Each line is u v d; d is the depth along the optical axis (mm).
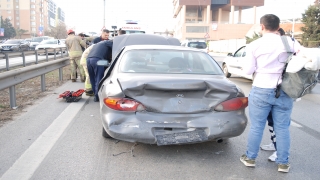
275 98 3816
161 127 4121
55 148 4691
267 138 5355
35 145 4801
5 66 12797
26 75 7898
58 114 6719
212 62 5293
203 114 4211
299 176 3932
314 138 5469
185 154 4574
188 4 85312
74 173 3877
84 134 5367
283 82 3715
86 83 8805
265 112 3936
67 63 12992
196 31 86188
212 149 4789
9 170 3920
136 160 4320
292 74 3637
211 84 4172
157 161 4305
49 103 7852
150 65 5031
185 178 3811
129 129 4082
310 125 6359
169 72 4879
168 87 4086
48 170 3945
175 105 4164
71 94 8000
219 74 4969
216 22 89562
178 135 4141
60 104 7742
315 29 42344
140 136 4070
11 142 4914
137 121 4098
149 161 4297
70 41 11602
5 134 5301
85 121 6191
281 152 3977
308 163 4344
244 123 4344
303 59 3521
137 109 4137
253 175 3932
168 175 3883
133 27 20969
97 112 6941
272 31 3863
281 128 3947
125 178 3777
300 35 45188
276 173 4004
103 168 4039
